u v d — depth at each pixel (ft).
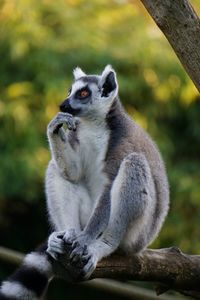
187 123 104.27
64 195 53.93
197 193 94.79
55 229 54.60
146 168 52.19
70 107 57.62
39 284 50.57
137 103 100.73
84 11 102.01
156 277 52.01
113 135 55.31
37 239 108.78
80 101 57.67
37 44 97.04
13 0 98.17
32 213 106.83
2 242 108.27
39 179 97.45
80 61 97.40
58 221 54.03
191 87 83.20
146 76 99.04
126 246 51.49
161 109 101.30
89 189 55.06
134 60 98.17
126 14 101.50
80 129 56.29
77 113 57.06
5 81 99.40
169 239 96.48
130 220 51.47
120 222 51.19
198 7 88.58
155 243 96.12
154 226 53.88
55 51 97.09
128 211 51.42
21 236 108.68
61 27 99.96
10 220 107.24
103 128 55.83
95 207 51.90
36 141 97.14
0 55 99.19
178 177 96.73
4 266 102.58
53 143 53.57
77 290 110.63
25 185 97.71
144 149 54.70
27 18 98.02
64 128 58.13
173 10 48.42
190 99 84.99
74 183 54.60
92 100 57.31
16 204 105.50
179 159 103.65
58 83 95.14
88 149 55.26
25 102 96.94
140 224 51.83
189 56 48.78
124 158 53.21
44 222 107.55
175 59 99.19
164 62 98.53
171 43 49.16
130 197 51.52
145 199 51.83
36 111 97.50
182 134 104.99
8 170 96.37
